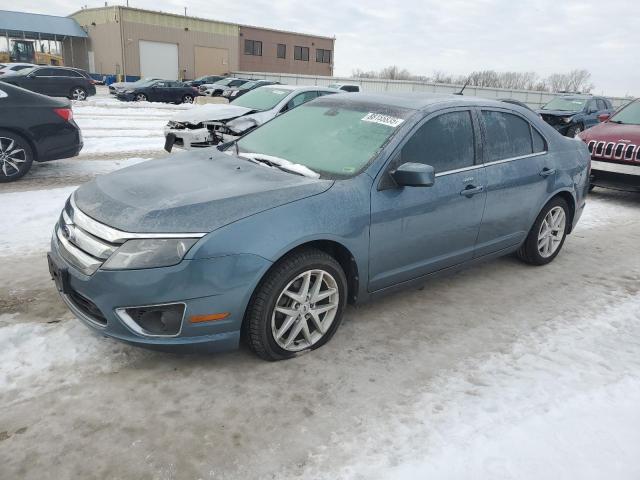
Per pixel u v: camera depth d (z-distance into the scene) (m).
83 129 12.65
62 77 22.77
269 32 54.47
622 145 7.29
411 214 3.38
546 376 3.03
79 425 2.42
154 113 18.36
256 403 2.65
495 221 4.09
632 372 3.12
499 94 37.34
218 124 8.64
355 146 3.45
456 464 2.30
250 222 2.71
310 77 43.12
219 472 2.20
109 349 3.03
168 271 2.55
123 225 2.65
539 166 4.39
